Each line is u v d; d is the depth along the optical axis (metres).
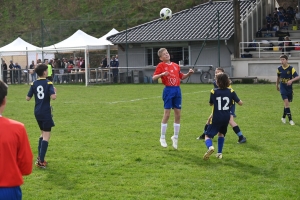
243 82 56.09
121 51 64.56
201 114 29.61
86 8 88.38
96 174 15.95
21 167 9.22
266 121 26.42
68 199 13.48
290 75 25.09
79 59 69.38
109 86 54.97
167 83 19.34
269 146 19.89
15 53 67.56
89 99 40.03
